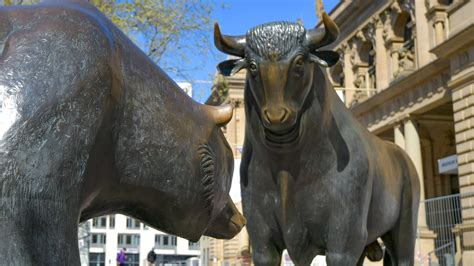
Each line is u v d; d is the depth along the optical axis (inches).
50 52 37.1
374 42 1312.7
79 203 38.4
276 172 142.4
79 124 37.0
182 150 52.1
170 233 57.9
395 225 192.2
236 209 69.1
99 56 39.7
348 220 143.9
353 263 146.1
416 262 682.8
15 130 33.9
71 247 36.0
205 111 57.9
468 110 823.1
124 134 46.0
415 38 1111.0
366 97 1239.5
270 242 152.4
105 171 45.1
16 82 35.1
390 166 181.2
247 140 152.0
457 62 853.8
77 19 40.8
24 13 40.0
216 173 58.7
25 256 33.2
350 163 145.2
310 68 130.2
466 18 836.0
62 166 35.7
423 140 1279.5
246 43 130.4
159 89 50.1
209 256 1868.8
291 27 127.2
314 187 141.9
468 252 671.8
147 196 50.7
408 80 1017.5
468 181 815.7
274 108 123.9
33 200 34.0
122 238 2363.4
